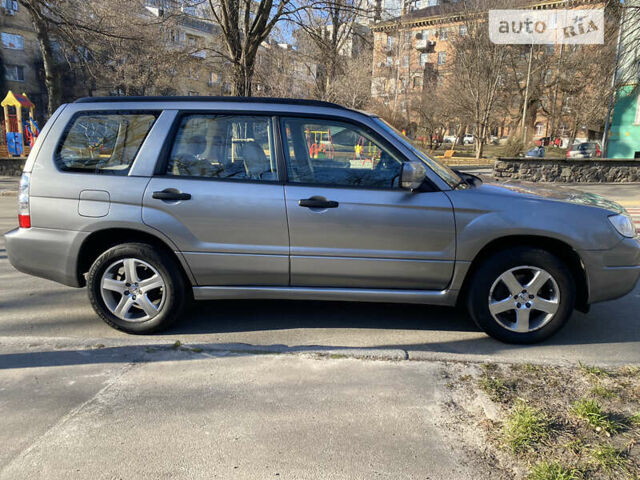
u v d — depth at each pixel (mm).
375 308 4512
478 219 3502
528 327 3625
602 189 14703
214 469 2225
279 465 2254
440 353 3406
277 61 24172
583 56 35031
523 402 2752
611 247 3506
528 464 2240
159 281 3734
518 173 16906
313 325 4078
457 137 52281
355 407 2738
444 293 3666
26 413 2672
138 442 2418
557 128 45125
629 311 4520
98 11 19750
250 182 3645
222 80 19844
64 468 2227
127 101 3830
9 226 8461
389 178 3627
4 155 24453
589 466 2213
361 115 3727
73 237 3703
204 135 3740
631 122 20406
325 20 19312
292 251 3625
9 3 41562
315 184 3619
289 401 2803
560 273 3512
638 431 2475
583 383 2990
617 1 18719
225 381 3037
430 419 2623
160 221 3625
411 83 42625
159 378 3076
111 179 3684
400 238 3559
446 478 2168
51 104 21734
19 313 4297
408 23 39094
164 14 17969
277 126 3711
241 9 17250
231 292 3777
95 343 3566
